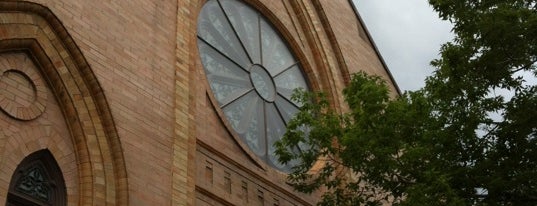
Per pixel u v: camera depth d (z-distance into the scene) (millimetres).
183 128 15273
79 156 13227
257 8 21500
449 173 13914
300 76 22000
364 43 25250
